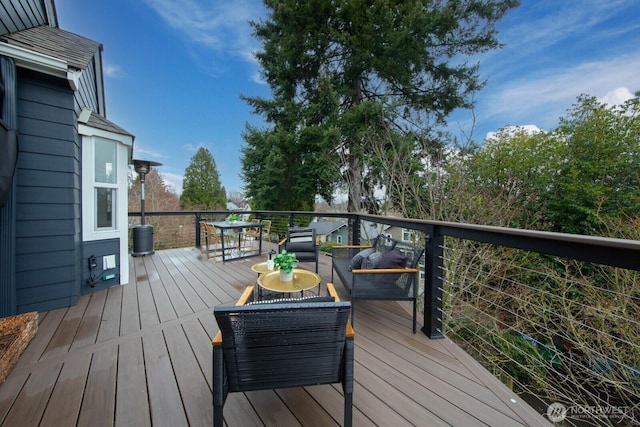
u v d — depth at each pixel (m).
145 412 1.32
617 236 4.87
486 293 4.96
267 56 8.21
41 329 2.13
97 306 2.63
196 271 3.98
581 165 5.54
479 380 1.59
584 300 3.96
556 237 1.15
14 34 2.50
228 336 1.07
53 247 2.50
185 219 9.38
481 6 6.50
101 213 3.22
